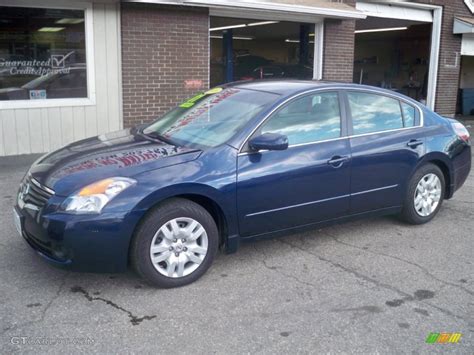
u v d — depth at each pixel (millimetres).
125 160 3852
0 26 7895
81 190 3521
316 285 3920
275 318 3402
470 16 14758
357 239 4949
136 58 8953
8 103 8086
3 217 5383
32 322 3285
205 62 9727
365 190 4738
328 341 3135
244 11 9945
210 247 3920
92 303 3559
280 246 4734
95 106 8789
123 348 3016
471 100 18375
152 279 3705
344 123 4645
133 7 8742
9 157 8188
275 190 4137
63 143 8625
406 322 3383
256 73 15164
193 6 9297
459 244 4863
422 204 5289
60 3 8148
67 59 8492
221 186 3865
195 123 4484
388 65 23203
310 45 12102
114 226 3488
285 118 4312
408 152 5000
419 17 13898
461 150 5566
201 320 3359
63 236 3441
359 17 11055
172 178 3686
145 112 9242
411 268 4281
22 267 4125
